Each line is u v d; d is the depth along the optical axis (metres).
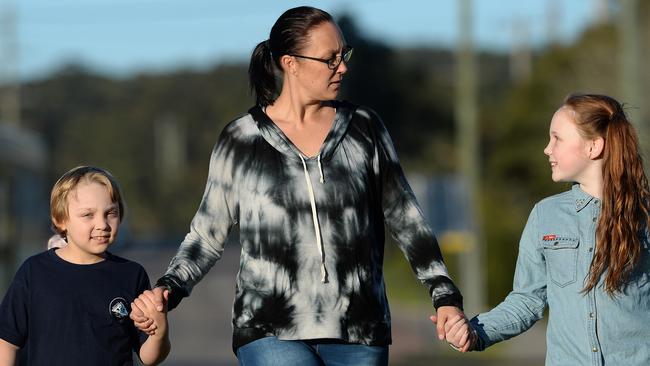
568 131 10.25
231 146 10.12
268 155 10.00
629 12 37.88
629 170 10.07
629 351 9.98
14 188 36.25
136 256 114.31
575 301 10.06
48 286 10.21
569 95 10.46
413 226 10.20
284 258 9.83
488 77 149.12
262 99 10.45
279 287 9.84
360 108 10.23
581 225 10.18
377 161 10.09
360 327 9.84
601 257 9.94
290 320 9.80
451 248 44.44
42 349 10.15
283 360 9.73
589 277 10.00
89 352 10.16
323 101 10.24
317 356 9.88
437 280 10.09
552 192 71.00
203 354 38.94
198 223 10.29
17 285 10.26
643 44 57.31
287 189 9.87
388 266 88.69
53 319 10.16
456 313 9.91
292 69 10.13
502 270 62.09
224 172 10.14
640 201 10.05
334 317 9.79
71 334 10.15
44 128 194.50
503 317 10.30
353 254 9.85
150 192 197.00
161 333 9.98
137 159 199.50
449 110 99.69
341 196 9.87
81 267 10.30
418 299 70.94
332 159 9.95
